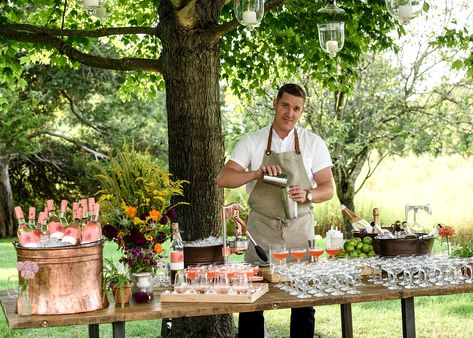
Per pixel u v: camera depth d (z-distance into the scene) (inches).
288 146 164.1
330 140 408.8
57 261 110.4
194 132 202.4
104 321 109.3
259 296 120.0
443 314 265.7
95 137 728.3
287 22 286.4
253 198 161.8
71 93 698.8
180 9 191.9
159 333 243.6
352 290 123.3
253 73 315.0
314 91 412.8
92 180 716.0
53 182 751.1
